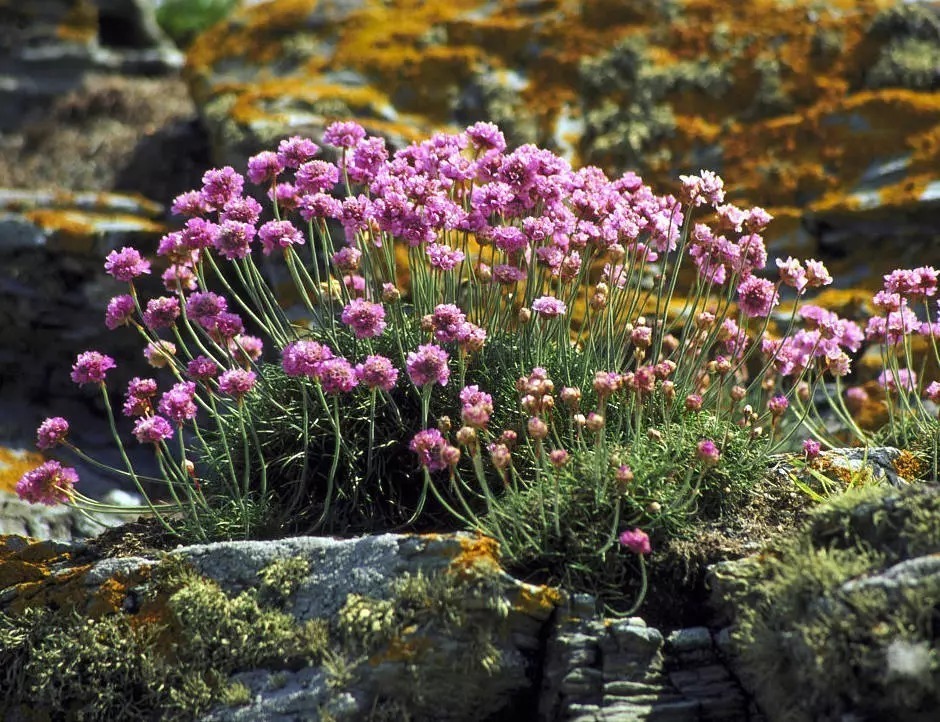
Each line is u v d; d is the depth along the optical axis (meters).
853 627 4.13
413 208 5.70
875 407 7.89
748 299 5.92
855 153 9.61
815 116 9.90
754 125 10.07
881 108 9.77
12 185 12.17
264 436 5.94
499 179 5.70
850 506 4.72
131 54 15.47
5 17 14.84
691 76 10.46
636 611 4.93
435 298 6.39
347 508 5.68
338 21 11.70
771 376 6.61
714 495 5.35
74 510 8.27
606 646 4.68
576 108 10.59
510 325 6.23
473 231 5.95
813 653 4.19
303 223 9.17
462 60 10.98
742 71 10.42
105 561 5.37
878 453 5.87
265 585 5.07
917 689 3.93
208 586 5.12
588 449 5.41
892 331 6.45
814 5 10.74
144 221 10.62
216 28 12.12
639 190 6.22
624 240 5.89
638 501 5.12
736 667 4.68
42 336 10.11
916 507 4.51
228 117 10.55
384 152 6.04
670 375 6.21
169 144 12.48
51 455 9.34
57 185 12.16
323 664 4.79
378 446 5.70
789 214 9.28
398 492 5.73
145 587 5.23
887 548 4.52
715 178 5.98
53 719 5.11
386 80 11.01
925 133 9.58
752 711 4.60
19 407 9.91
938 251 8.97
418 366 5.00
